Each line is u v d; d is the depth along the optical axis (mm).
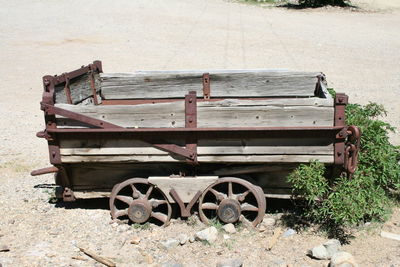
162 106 4934
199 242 4965
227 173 5227
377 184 5793
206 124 4902
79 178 5477
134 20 22188
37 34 19609
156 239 5074
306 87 6605
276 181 5238
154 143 4988
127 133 4977
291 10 26312
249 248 4832
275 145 4891
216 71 6773
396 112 9930
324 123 4773
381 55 16281
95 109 4992
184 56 15789
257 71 6691
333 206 4832
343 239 4965
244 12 25016
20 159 7836
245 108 4824
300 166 4926
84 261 4688
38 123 10000
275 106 4793
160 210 5574
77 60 15508
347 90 11961
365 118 6152
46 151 8281
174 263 4566
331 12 25906
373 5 28672
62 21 22141
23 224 5492
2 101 11648
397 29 21219
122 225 5367
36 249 4926
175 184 5152
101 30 20203
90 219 5562
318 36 19375
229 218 5125
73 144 5109
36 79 13609
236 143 4934
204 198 5535
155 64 14688
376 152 5562
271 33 19797
